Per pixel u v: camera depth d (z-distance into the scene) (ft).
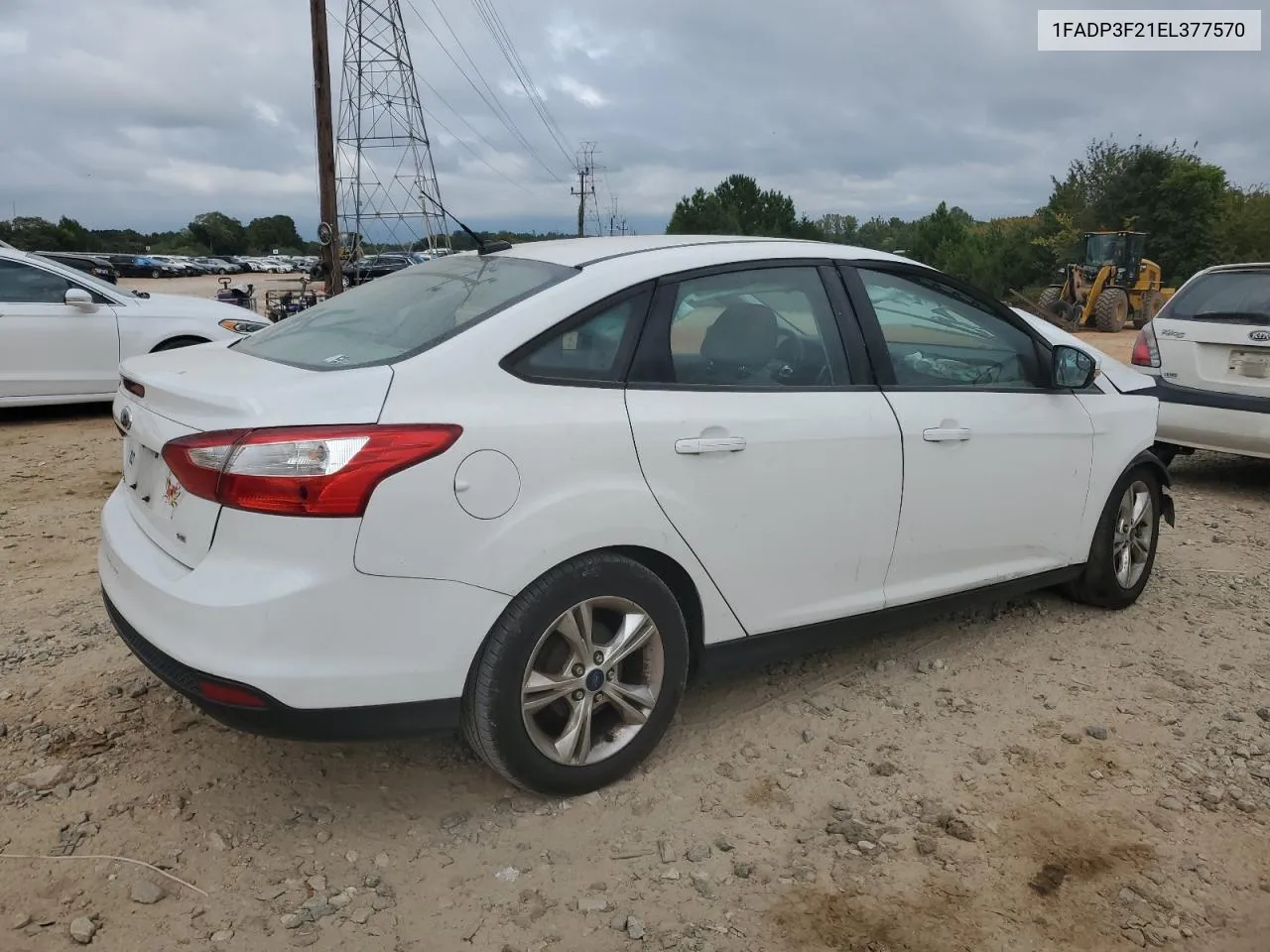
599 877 9.00
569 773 9.86
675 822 9.82
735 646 11.00
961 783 10.63
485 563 8.88
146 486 9.91
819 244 12.21
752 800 10.23
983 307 13.46
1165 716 12.19
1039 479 13.58
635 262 10.50
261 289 138.51
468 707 9.30
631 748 10.27
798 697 12.49
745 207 190.19
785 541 11.00
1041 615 15.37
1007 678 13.16
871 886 8.97
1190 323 22.86
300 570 8.29
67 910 8.34
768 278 11.38
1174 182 131.85
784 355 11.28
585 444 9.44
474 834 9.57
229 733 11.21
